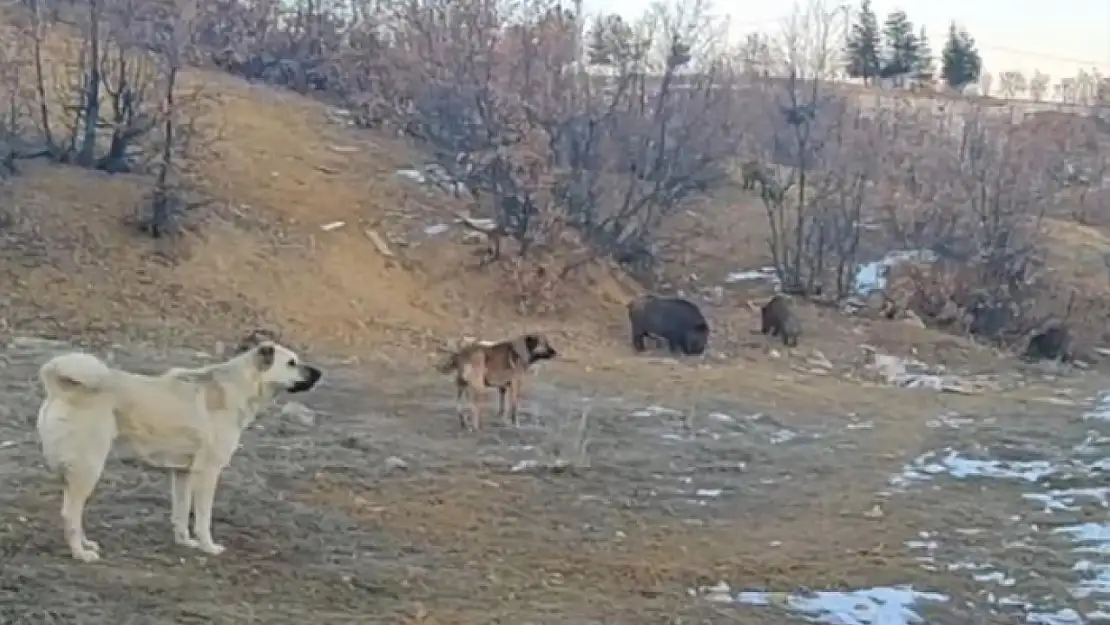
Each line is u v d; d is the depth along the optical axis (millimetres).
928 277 35125
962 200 40250
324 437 14156
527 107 31859
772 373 25203
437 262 27734
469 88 33906
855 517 12438
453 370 16172
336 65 38500
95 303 20938
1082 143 59812
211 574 8617
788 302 29609
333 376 18750
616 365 23500
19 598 7621
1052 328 32781
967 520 12500
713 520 12008
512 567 9742
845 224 36688
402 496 11883
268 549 9453
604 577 9695
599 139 33875
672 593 9359
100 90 29016
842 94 59719
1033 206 45719
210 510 9227
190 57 35500
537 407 17641
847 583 9938
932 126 56656
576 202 32125
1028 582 10227
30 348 17828
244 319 22109
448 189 31328
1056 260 43469
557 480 13172
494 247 28453
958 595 9742
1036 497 13805
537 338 16250
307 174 29859
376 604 8406
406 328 24062
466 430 15492
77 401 8414
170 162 26031
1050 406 22609
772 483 13977
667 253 34656
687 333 26500
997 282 35344
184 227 24578
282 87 37812
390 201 29828
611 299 29594
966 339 32656
